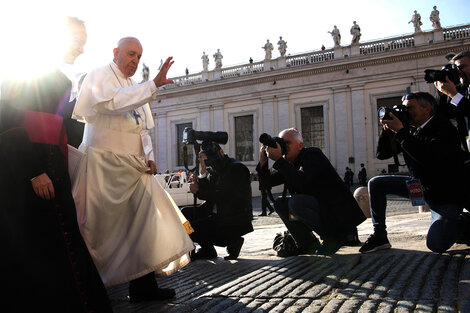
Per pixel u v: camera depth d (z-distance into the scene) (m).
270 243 5.85
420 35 28.30
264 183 4.11
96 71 2.77
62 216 1.99
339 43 30.83
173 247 2.62
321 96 30.64
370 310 1.95
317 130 30.94
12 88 2.00
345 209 3.59
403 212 11.73
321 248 3.62
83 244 2.05
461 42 26.81
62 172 2.08
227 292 2.45
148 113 3.06
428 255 3.14
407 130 3.20
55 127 2.09
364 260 3.14
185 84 36.22
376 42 29.52
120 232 2.73
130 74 2.94
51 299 1.86
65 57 2.36
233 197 4.30
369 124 29.11
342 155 29.58
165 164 35.97
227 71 34.66
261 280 2.70
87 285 1.97
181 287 2.96
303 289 2.41
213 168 4.38
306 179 3.54
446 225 3.12
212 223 4.30
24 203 1.92
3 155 1.93
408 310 1.91
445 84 3.07
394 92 28.56
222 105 34.00
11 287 1.82
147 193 2.75
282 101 31.84
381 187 3.58
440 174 3.20
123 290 3.12
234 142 33.56
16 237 1.87
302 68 30.88
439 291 2.17
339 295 2.24
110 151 2.73
